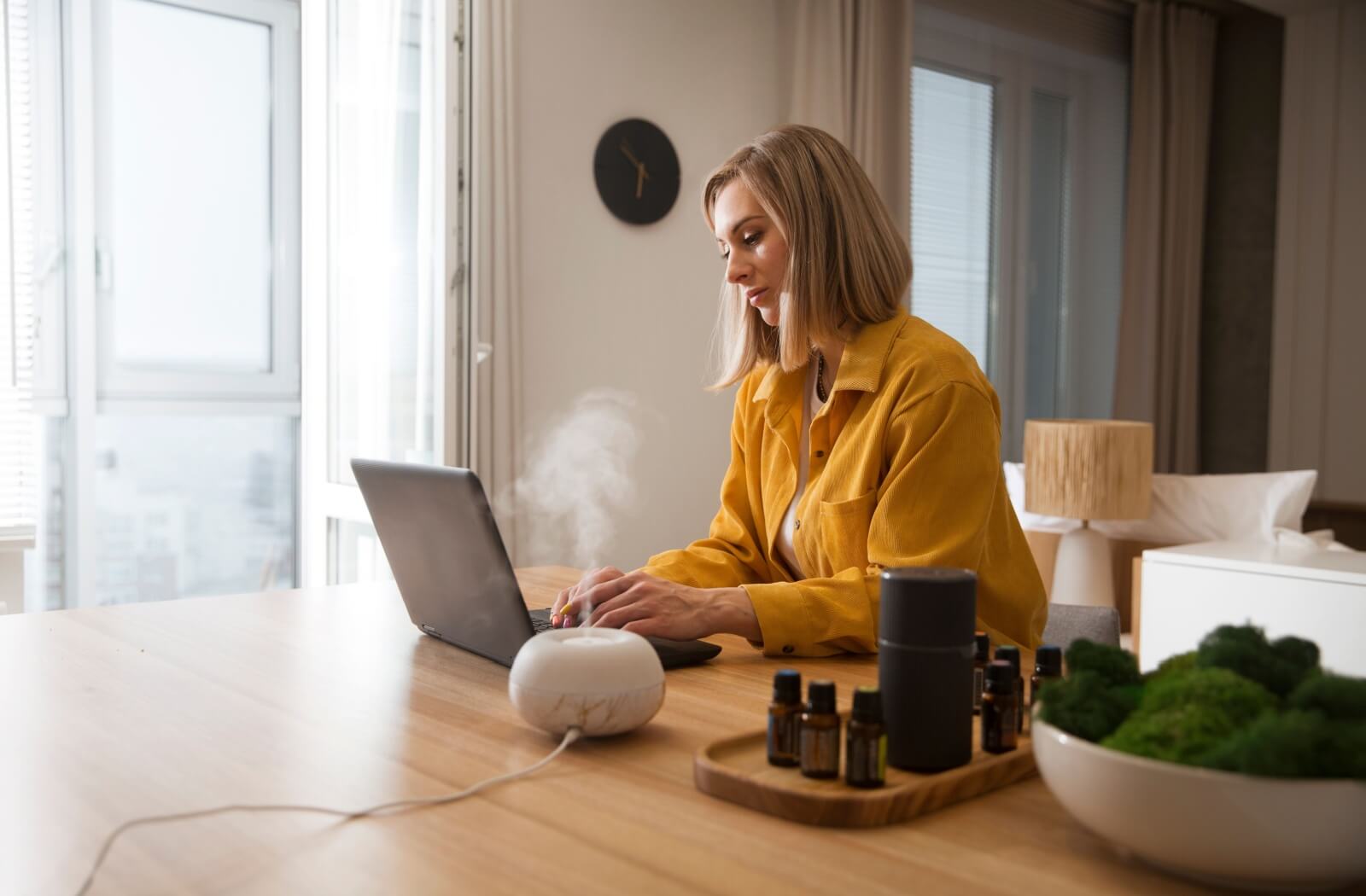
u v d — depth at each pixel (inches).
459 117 117.8
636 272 145.6
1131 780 25.5
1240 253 217.6
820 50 156.7
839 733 32.5
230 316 150.6
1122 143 215.0
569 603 52.1
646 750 37.4
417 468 47.9
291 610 63.0
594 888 26.2
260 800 32.4
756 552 65.4
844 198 58.2
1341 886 25.6
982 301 193.9
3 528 112.9
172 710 42.1
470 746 37.8
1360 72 202.5
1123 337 208.2
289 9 152.4
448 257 117.1
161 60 143.4
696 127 150.0
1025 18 194.7
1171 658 31.8
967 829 30.4
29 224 124.0
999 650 36.5
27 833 30.0
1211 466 222.7
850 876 27.0
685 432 151.6
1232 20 217.9
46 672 47.9
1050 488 143.6
